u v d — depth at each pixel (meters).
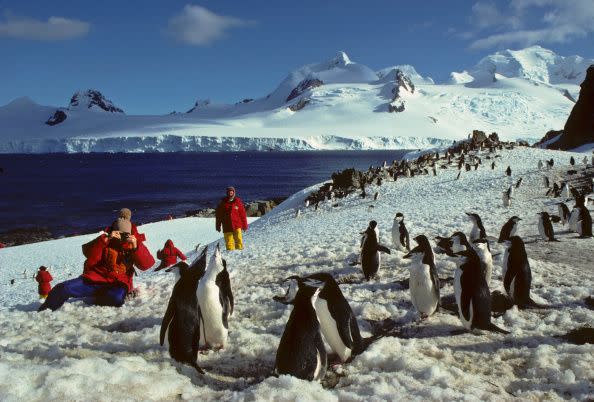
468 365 5.51
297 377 4.86
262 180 116.06
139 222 60.03
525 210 20.27
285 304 8.11
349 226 20.78
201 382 5.15
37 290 22.94
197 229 45.34
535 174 31.52
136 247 9.94
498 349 5.90
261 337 6.38
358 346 5.59
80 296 9.50
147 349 6.15
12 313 9.48
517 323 6.73
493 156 45.03
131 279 10.21
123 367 4.93
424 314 7.04
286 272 11.05
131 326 7.78
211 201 78.88
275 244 17.66
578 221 14.16
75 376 4.31
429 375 5.03
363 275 9.98
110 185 106.31
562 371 5.23
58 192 92.62
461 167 41.03
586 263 10.84
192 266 5.66
